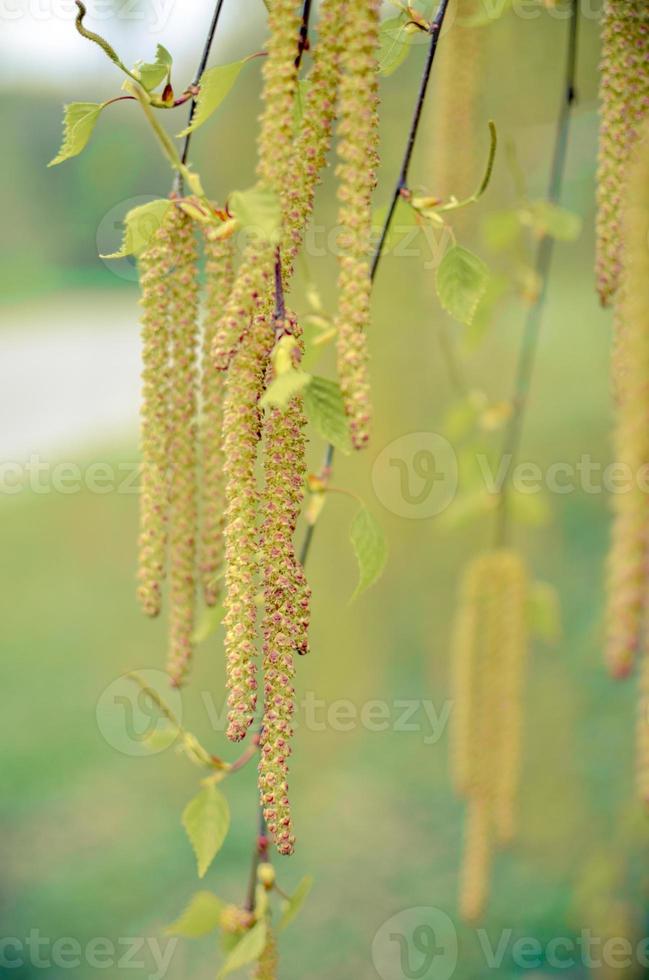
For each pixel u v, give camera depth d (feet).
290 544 0.98
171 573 1.10
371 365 1.88
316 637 2.15
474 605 1.45
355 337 0.97
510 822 1.45
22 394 5.24
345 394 0.97
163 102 1.00
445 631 2.57
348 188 0.97
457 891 2.27
